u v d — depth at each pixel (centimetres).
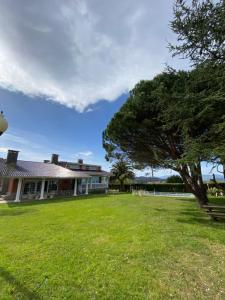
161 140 1218
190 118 813
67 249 573
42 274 420
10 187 2408
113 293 350
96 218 1047
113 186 4262
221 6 634
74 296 342
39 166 2728
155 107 1041
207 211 975
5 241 657
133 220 980
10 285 378
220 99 672
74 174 2756
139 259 496
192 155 743
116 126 1200
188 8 688
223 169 872
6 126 427
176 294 346
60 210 1363
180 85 959
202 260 488
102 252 546
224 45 682
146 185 3825
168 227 818
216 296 339
